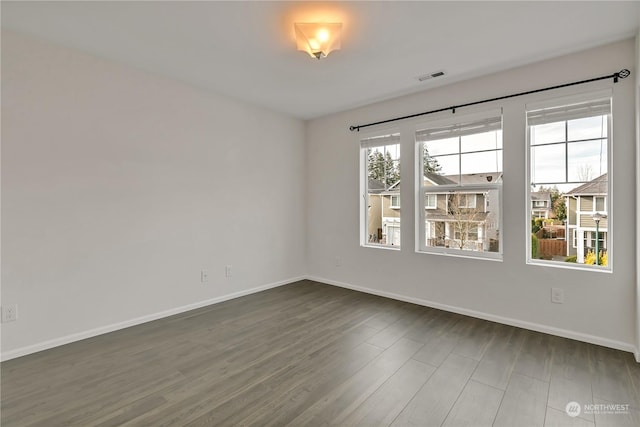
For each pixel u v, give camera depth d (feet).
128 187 10.23
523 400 6.40
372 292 13.85
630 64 8.27
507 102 10.20
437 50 8.93
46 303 8.69
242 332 9.81
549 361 7.91
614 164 8.50
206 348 8.73
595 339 8.81
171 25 7.74
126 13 7.25
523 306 10.02
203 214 12.20
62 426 5.68
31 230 8.45
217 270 12.67
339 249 15.06
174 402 6.37
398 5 6.91
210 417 5.91
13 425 5.71
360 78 10.89
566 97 9.19
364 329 10.02
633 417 5.89
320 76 10.77
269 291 14.25
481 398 6.47
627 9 7.04
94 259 9.53
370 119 13.74
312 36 7.56
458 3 6.85
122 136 10.06
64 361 8.00
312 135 16.02
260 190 14.23
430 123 11.89
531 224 10.11
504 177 10.30
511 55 9.21
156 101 10.81
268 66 10.01
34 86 8.43
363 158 14.37
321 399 6.45
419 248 12.62
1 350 8.03
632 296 8.32
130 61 9.75
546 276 9.59
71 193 9.09
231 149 13.07
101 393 6.66
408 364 7.83
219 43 8.61
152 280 10.82
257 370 7.58
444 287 11.73
